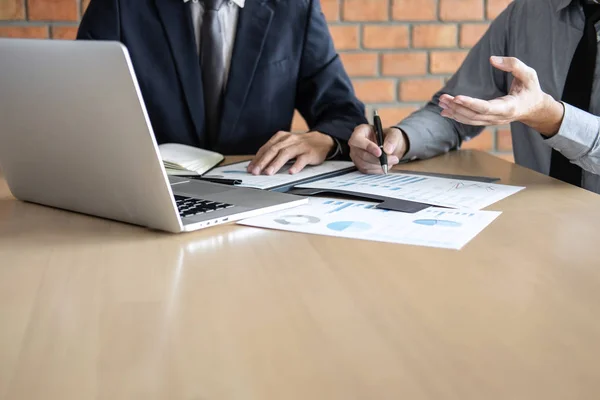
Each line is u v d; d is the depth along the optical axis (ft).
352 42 9.00
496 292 2.03
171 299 2.01
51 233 2.74
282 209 3.06
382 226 2.76
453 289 2.06
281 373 1.56
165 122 5.40
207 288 2.10
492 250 2.44
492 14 9.09
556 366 1.57
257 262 2.33
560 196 3.32
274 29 5.47
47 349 1.69
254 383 1.51
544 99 3.71
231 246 2.52
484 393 1.45
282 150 4.05
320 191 3.38
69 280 2.18
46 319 1.87
